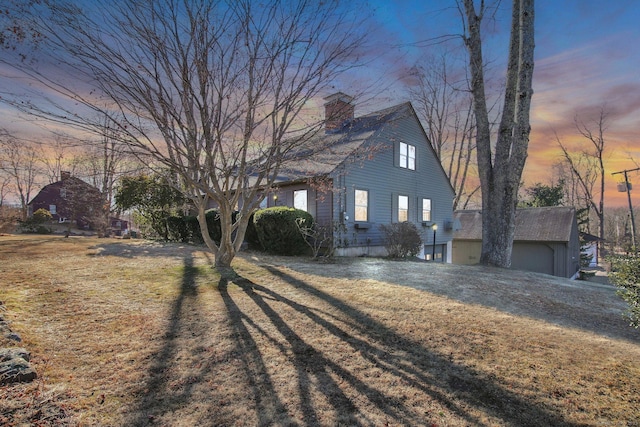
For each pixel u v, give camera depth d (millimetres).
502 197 8828
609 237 31766
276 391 2402
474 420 2150
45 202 29047
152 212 14109
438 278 6648
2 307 3699
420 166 14648
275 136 5734
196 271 6301
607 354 3229
